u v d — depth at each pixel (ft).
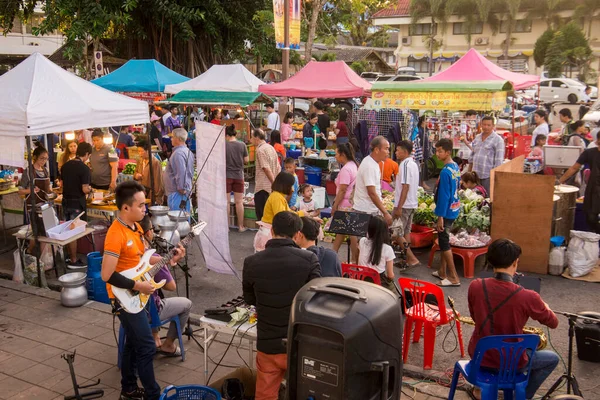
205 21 74.38
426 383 15.64
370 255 18.08
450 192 22.41
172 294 22.65
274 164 28.86
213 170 22.90
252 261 11.70
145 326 13.46
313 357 8.66
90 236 26.86
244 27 78.84
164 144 52.11
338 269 14.46
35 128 21.25
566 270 24.66
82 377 15.75
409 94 31.17
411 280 16.48
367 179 22.58
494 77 36.94
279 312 11.43
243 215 32.30
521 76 40.16
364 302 8.71
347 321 8.36
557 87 95.66
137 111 26.55
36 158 26.27
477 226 25.81
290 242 11.76
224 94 38.11
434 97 30.66
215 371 15.96
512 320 12.34
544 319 12.35
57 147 40.75
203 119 58.49
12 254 27.73
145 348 13.42
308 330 8.70
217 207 23.17
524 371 12.35
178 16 70.23
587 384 15.70
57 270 24.36
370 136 41.01
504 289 12.48
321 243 29.40
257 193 29.04
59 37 108.17
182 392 12.90
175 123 56.29
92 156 30.50
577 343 17.16
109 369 16.25
